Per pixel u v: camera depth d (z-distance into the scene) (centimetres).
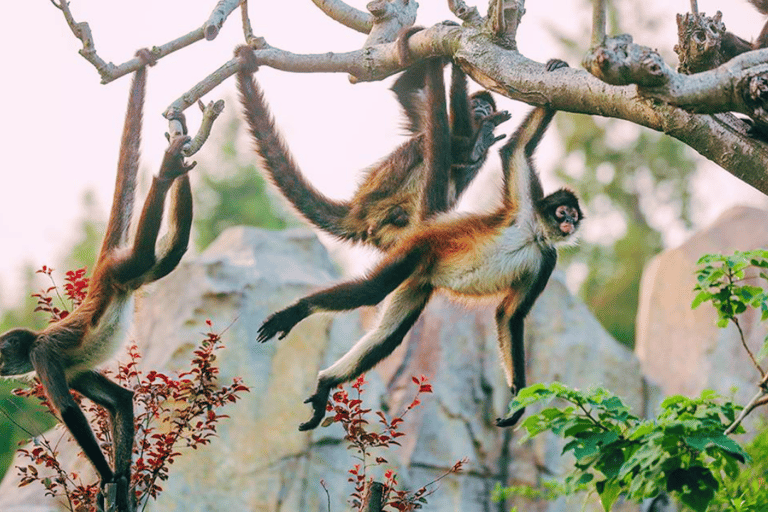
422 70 1536
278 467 2295
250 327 2388
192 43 1271
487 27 1102
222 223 6425
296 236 2698
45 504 2070
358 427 1159
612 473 959
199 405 1217
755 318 2772
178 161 1226
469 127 1427
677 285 2945
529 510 2486
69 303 1675
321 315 1316
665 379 2894
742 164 919
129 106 1342
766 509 1200
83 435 1227
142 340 2433
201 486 2231
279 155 1491
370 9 1352
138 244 1262
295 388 2366
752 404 959
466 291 1345
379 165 1512
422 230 1357
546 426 988
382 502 1108
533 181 1345
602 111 998
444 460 2484
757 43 1165
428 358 2588
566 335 2702
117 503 1174
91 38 1224
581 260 6178
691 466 928
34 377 1325
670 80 842
